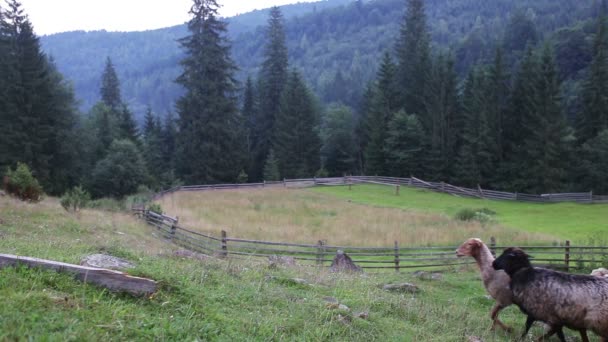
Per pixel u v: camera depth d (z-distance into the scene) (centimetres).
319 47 18025
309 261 1812
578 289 741
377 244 2239
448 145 5812
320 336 596
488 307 1101
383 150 5969
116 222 2061
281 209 3484
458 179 5575
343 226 2739
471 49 10519
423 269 1766
